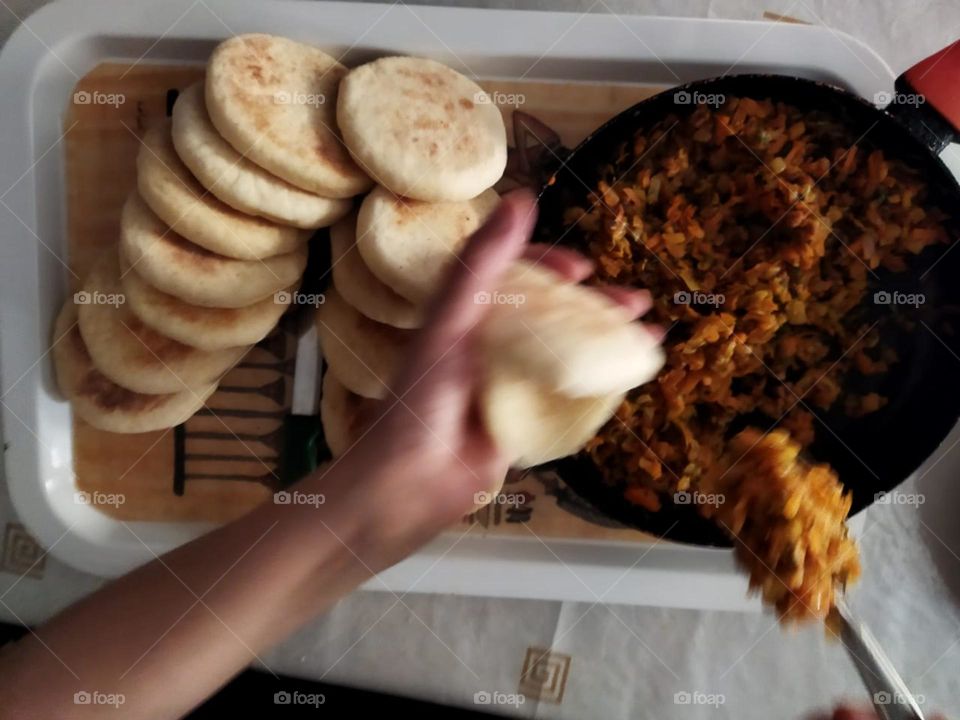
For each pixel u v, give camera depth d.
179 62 0.80
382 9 0.77
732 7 0.85
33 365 0.79
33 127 0.78
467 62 0.79
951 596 0.86
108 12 0.76
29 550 0.83
